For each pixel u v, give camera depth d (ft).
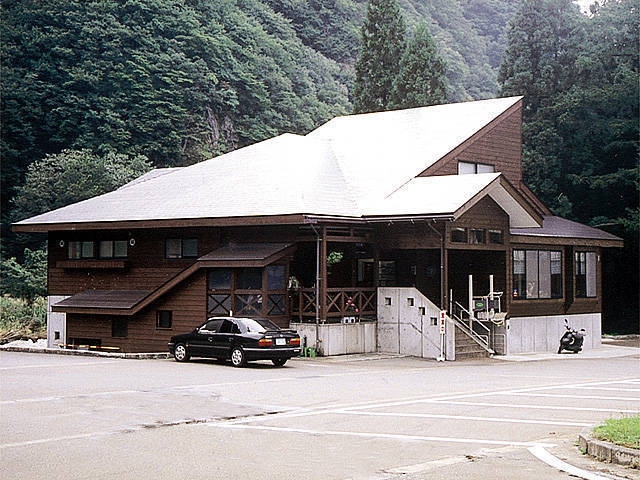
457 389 68.64
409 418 52.44
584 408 56.59
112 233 119.24
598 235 132.26
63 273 123.65
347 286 112.68
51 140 256.73
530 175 184.75
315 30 386.11
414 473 36.32
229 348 86.74
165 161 265.13
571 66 191.11
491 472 36.24
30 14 279.49
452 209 97.96
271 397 62.80
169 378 74.64
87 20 280.31
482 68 401.90
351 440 44.75
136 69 268.41
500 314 111.34
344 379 75.97
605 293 184.75
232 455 40.75
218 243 107.86
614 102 177.58
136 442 44.47
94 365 86.79
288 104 312.29
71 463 39.01
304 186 106.93
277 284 101.09
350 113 334.44
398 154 121.60
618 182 178.29
